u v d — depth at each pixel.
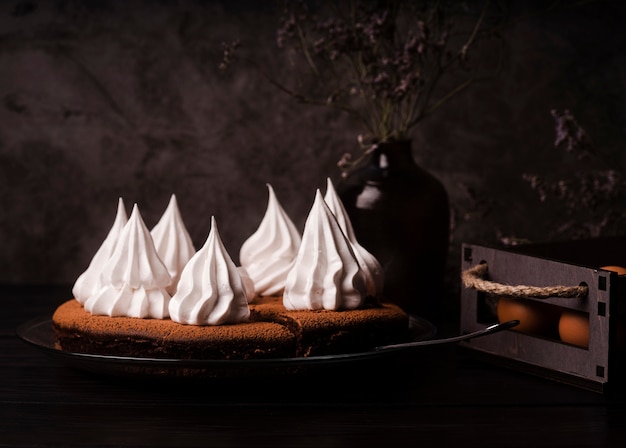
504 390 0.91
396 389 0.91
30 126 1.27
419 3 1.13
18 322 1.10
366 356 0.88
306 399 0.89
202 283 0.90
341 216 1.01
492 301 1.03
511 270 0.94
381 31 1.08
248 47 1.25
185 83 1.26
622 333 0.91
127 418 0.86
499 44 1.25
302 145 1.27
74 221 1.28
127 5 1.25
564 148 1.26
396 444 0.82
